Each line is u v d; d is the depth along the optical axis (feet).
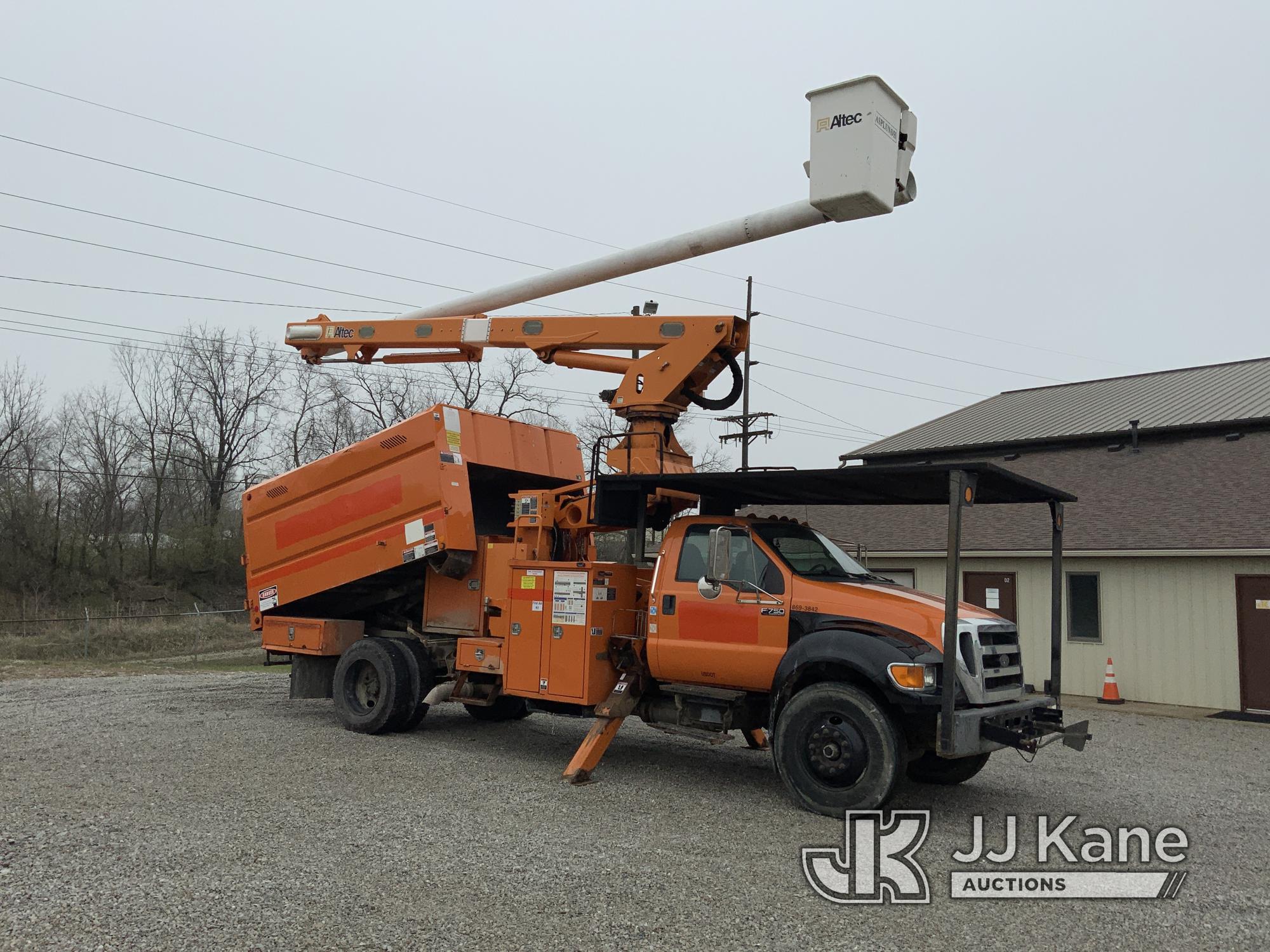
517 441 36.01
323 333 36.83
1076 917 16.62
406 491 33.65
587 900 16.65
